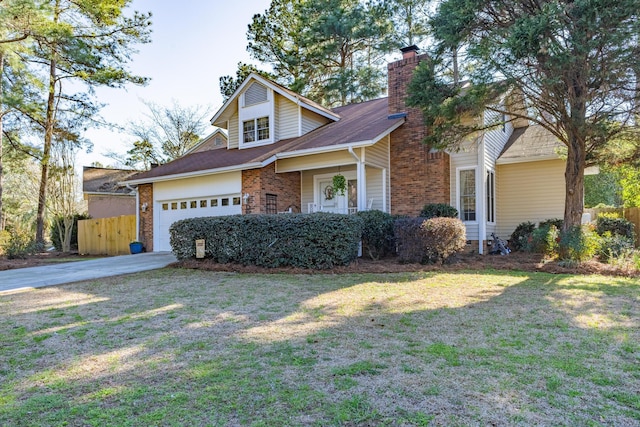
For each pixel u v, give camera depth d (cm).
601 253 962
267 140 1486
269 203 1288
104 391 318
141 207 1583
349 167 1350
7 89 1602
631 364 359
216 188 1362
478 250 1184
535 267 895
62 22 1616
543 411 277
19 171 2088
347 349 405
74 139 1916
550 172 1323
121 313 571
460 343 419
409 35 2181
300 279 820
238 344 427
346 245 921
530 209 1349
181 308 594
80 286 802
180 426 263
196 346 423
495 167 1383
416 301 609
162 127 2975
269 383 327
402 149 1276
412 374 340
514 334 447
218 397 304
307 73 2489
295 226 943
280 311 565
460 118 986
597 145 963
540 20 745
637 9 700
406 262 980
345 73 2295
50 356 402
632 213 1359
